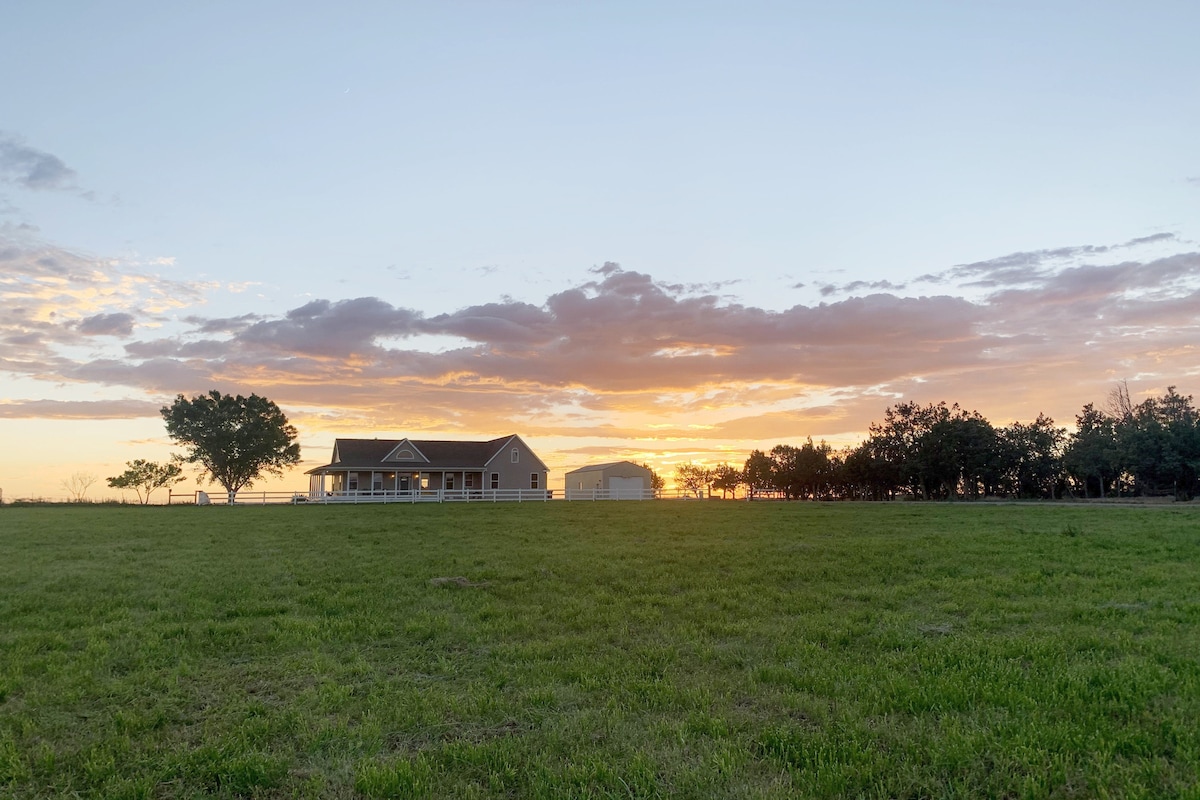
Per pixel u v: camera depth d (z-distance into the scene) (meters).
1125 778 5.22
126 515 38.62
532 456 71.38
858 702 7.07
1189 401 57.03
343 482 67.56
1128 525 25.50
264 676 8.41
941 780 5.36
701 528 26.88
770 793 5.21
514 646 9.54
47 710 7.33
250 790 5.59
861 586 13.70
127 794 5.46
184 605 12.41
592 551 19.50
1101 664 8.09
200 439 75.06
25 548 21.36
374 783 5.50
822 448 77.56
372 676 8.43
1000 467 66.62
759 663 8.58
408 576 15.53
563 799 5.25
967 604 11.70
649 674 8.25
